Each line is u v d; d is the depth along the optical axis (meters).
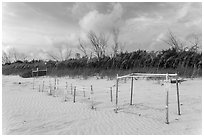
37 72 23.94
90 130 6.65
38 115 8.25
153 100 11.03
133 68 21.78
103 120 7.77
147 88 14.50
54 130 6.59
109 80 18.66
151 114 8.55
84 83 17.95
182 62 20.23
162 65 21.55
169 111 8.93
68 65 26.98
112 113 8.76
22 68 32.44
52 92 13.88
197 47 24.17
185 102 10.36
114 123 7.41
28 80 20.72
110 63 23.78
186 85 14.82
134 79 18.38
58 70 25.03
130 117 8.16
